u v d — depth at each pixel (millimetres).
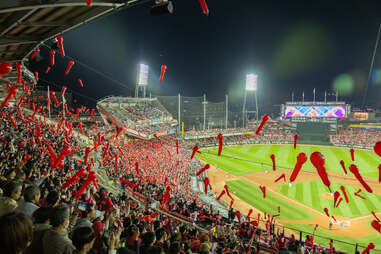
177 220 12156
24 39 9336
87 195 8555
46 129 23234
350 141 71875
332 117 76188
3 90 24094
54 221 3217
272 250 13250
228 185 35344
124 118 55750
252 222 18016
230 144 75438
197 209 18953
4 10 5602
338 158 54594
